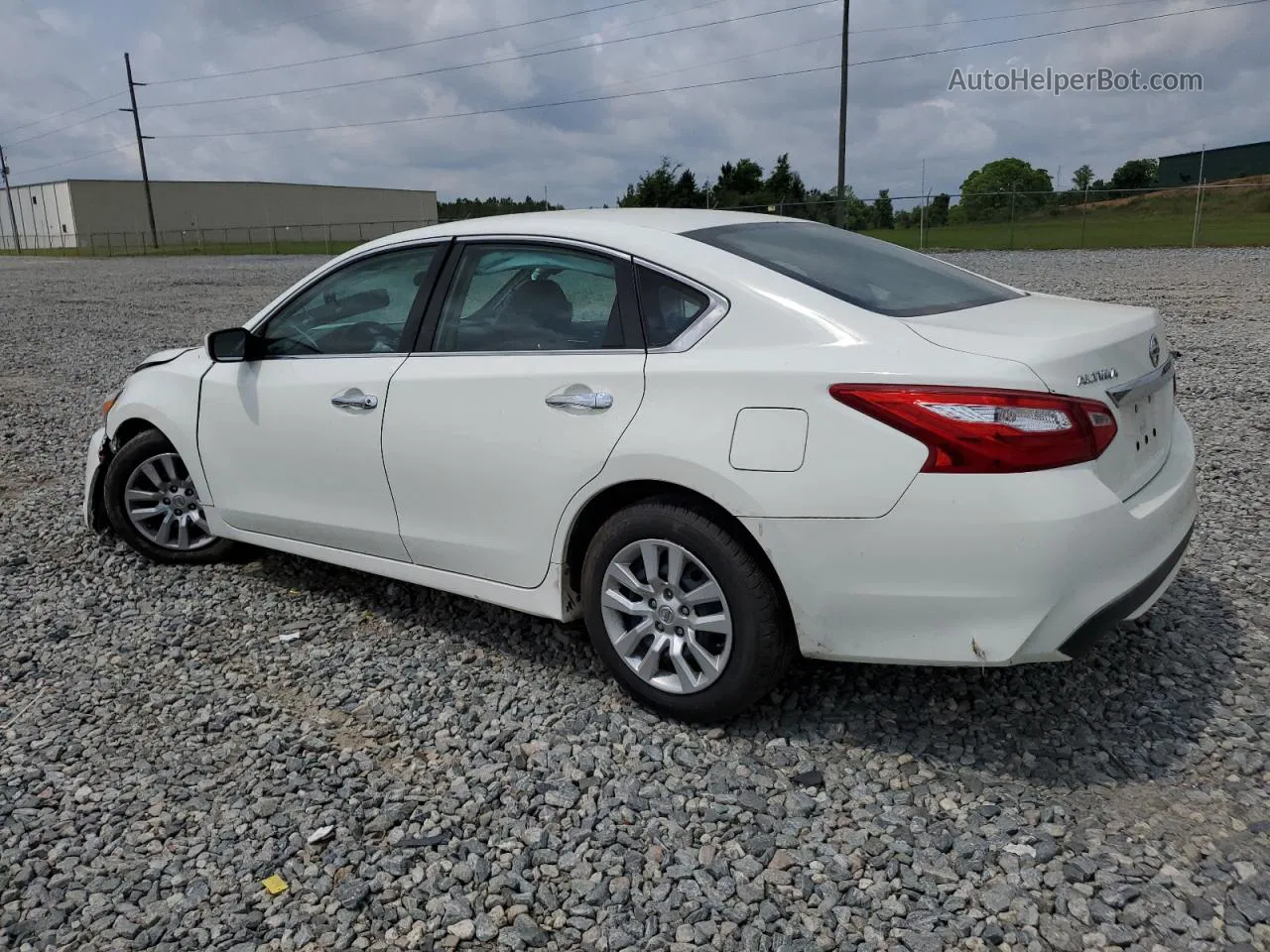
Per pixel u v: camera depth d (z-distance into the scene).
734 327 3.21
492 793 3.10
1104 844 2.76
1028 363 2.83
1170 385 3.47
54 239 73.19
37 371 11.66
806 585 3.04
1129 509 2.99
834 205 33.75
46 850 2.91
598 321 3.48
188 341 14.01
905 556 2.90
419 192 88.88
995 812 2.92
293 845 2.89
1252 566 4.54
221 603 4.66
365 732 3.50
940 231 31.78
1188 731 3.29
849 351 3.01
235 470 4.56
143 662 4.09
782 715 3.49
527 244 3.74
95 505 5.42
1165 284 16.42
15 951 2.53
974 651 2.90
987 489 2.80
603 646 3.54
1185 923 2.46
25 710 3.73
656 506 3.30
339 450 4.11
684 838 2.87
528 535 3.62
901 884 2.65
